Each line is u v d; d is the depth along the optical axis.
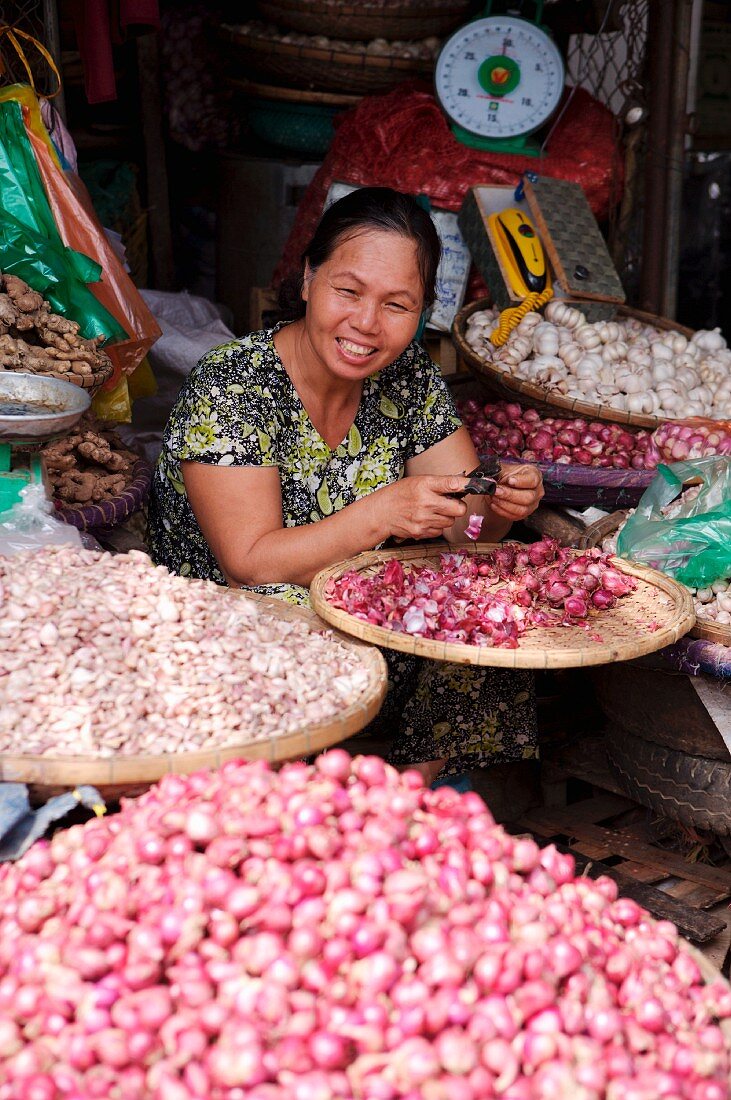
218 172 4.54
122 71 4.78
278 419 2.25
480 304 3.73
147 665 1.59
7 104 2.76
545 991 1.19
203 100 4.73
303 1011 1.14
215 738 1.51
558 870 1.43
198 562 2.39
